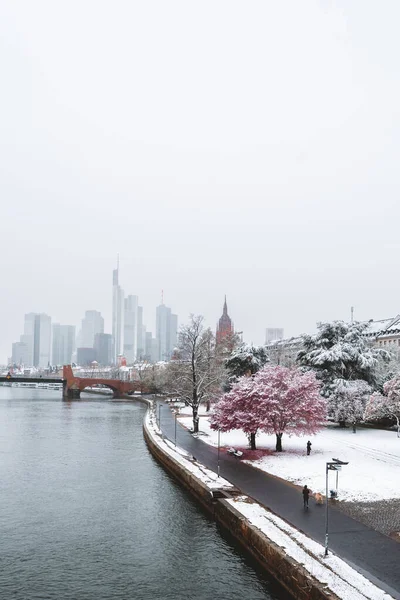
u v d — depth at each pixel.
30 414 118.94
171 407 118.50
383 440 62.31
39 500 43.66
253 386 58.66
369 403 62.34
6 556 31.83
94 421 103.44
